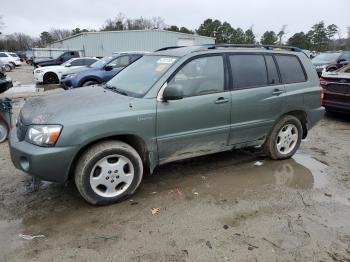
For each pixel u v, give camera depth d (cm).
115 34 3809
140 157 384
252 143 479
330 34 6662
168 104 380
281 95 473
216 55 427
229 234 317
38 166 322
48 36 9619
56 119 330
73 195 390
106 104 357
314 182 439
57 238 307
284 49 505
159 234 316
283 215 353
